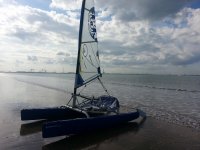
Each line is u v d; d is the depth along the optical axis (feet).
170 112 51.44
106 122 36.55
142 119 44.21
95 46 46.42
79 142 30.91
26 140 31.32
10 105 57.98
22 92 91.45
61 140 31.63
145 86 141.79
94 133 35.04
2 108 53.72
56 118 42.24
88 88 117.60
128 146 29.60
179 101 71.26
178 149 28.48
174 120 43.45
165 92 101.55
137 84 163.73
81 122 33.17
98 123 35.40
